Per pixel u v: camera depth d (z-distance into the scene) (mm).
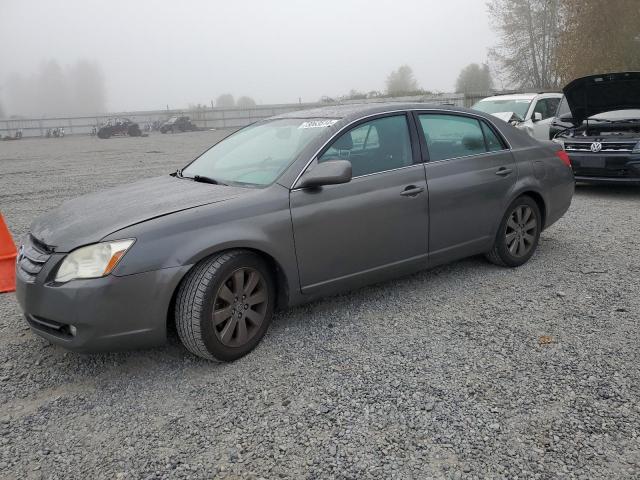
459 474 2414
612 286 4590
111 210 3549
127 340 3166
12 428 2859
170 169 15289
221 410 2971
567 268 5098
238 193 3617
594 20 21219
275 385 3199
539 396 2986
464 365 3348
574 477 2373
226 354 3428
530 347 3553
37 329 3309
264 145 4242
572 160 8734
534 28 37750
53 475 2500
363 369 3340
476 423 2770
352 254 3949
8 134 54375
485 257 5191
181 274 3209
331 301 4453
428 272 5090
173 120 51000
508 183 4848
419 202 4230
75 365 3523
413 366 3355
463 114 4754
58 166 17375
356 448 2613
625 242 5945
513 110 12039
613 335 3680
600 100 8453
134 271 3100
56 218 3662
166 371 3416
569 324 3877
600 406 2875
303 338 3795
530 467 2445
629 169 8180
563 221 7078
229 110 59125
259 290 3607
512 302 4320
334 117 4148
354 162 3998
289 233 3609
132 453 2641
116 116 58062
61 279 3104
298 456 2574
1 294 4863
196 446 2678
